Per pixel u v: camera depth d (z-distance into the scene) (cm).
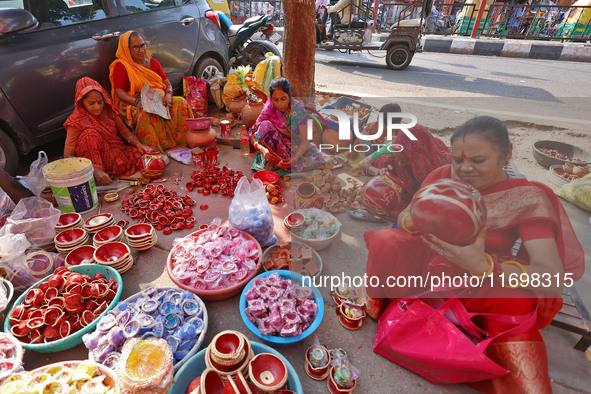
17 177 278
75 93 299
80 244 225
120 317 163
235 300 195
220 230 217
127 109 339
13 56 276
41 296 179
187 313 173
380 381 155
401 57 703
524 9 1020
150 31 372
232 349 145
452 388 152
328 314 184
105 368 142
